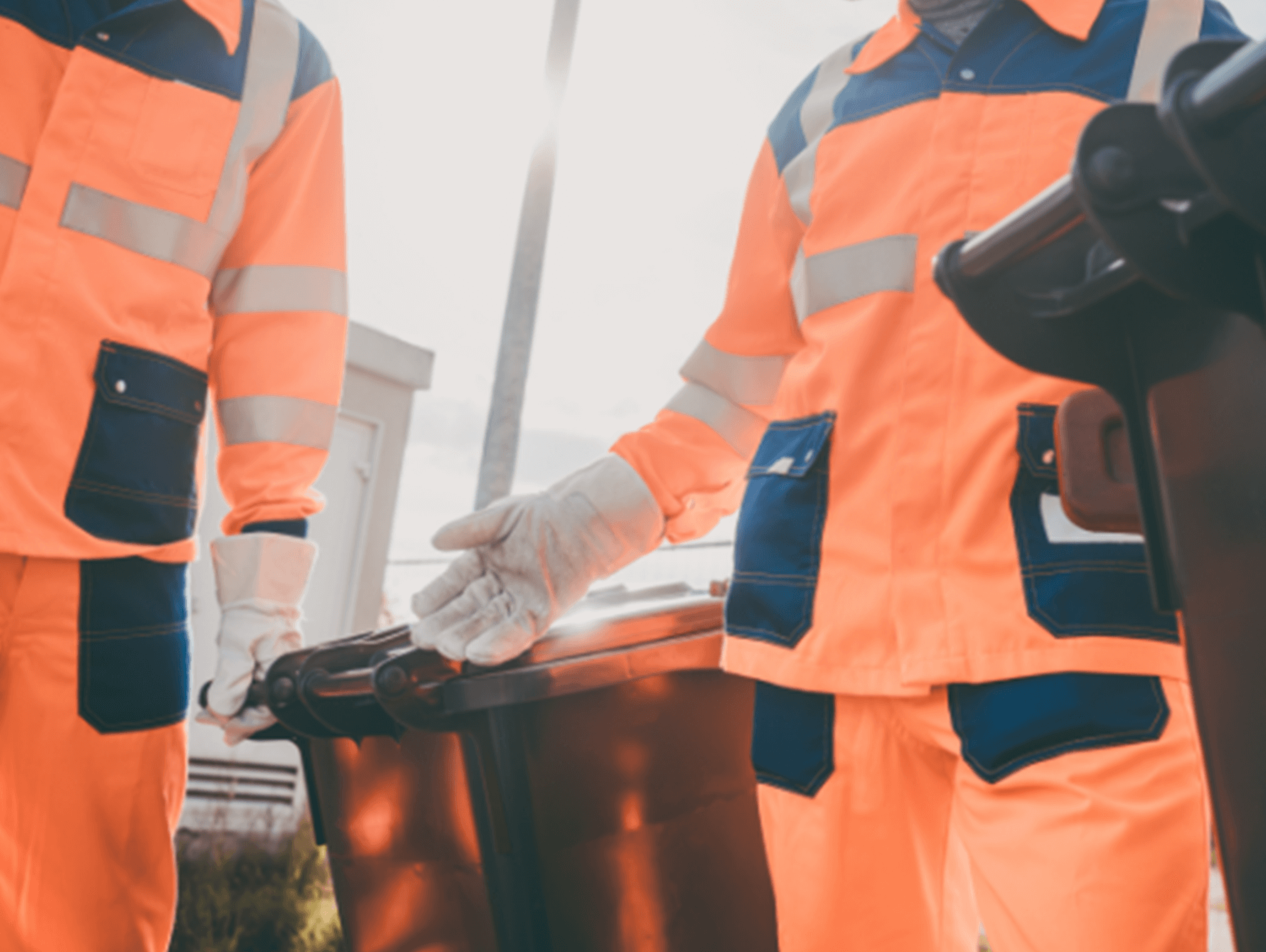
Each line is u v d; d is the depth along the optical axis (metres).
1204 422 0.55
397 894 1.42
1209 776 0.55
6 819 1.26
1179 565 0.57
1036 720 0.90
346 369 5.64
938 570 0.99
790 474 1.11
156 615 1.37
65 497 1.28
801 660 1.07
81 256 1.34
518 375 6.00
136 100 1.42
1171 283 0.50
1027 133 1.05
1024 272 0.63
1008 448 0.97
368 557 5.71
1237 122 0.44
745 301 1.39
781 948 1.09
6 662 1.27
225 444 1.65
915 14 1.20
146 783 1.34
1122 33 1.05
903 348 1.06
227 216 1.50
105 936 1.31
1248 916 0.52
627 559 1.39
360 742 1.46
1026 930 0.87
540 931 1.25
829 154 1.20
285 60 1.59
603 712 1.35
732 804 1.45
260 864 4.38
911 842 1.03
